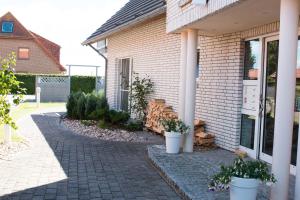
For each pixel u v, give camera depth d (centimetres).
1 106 932
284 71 526
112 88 1841
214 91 1027
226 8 657
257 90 868
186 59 955
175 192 642
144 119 1371
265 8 655
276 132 533
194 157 866
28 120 1584
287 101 526
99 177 723
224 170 520
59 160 852
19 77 3678
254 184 503
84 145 1041
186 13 843
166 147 912
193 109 923
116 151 970
